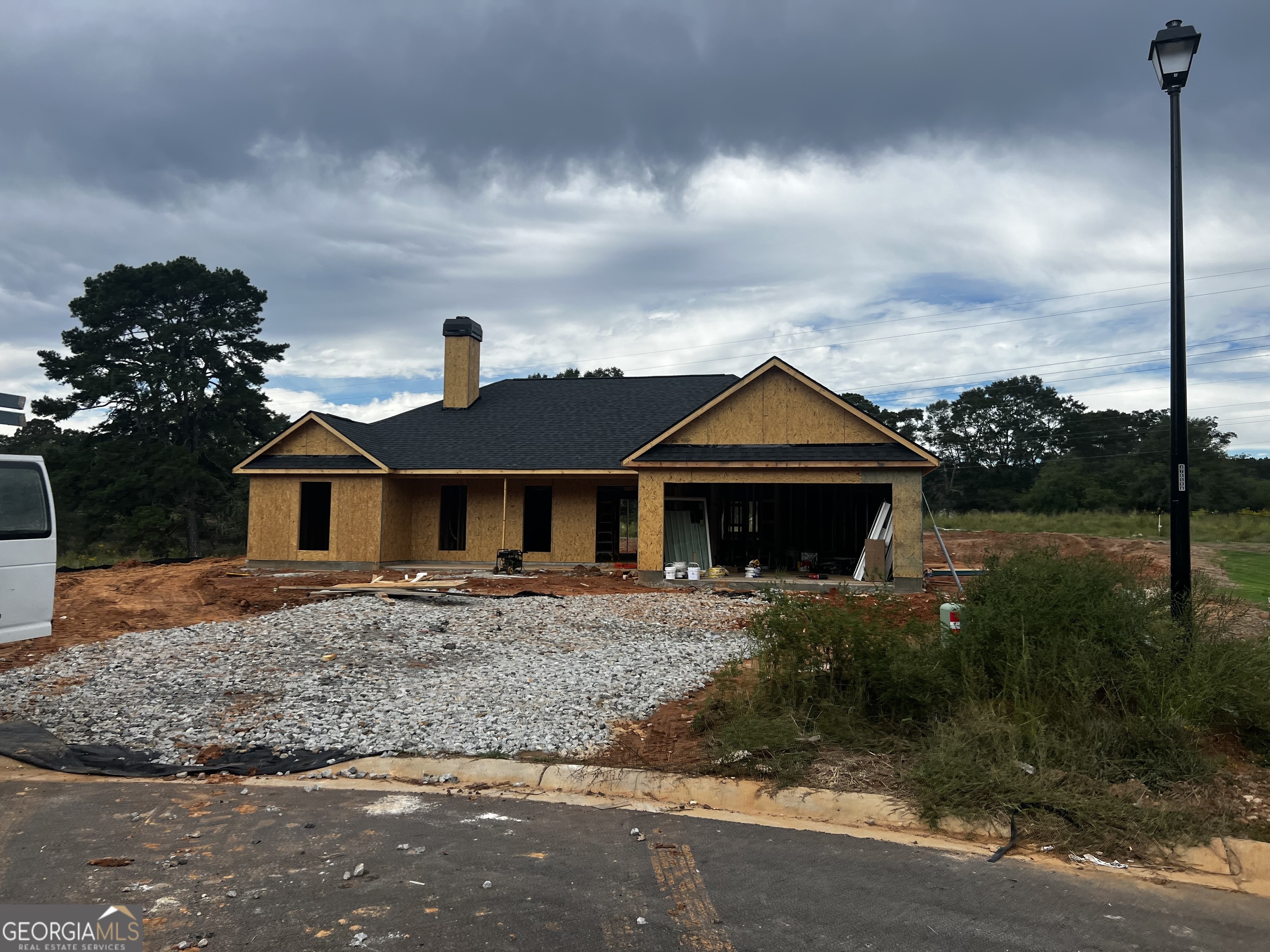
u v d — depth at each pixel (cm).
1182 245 743
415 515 2336
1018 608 714
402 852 486
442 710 790
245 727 741
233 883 438
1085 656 651
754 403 1894
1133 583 776
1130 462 5988
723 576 1925
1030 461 7512
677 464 1850
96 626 1224
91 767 643
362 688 872
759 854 496
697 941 383
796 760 631
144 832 512
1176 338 737
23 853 477
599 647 1116
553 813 564
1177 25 746
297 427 2245
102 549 3925
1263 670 627
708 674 949
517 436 2377
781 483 1830
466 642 1115
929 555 2692
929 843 520
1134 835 510
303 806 568
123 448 4153
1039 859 495
